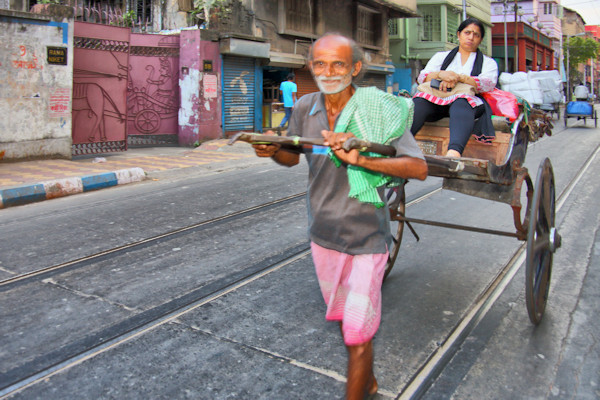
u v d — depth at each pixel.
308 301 3.82
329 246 2.39
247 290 4.01
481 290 4.06
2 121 9.15
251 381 2.79
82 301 3.79
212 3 13.91
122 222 5.89
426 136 4.16
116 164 9.74
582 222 5.95
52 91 9.77
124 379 2.81
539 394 2.70
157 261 4.62
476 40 4.17
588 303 3.80
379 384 2.78
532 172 9.13
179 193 7.49
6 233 5.51
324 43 2.23
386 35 21.58
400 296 3.96
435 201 6.93
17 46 9.17
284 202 6.82
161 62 13.43
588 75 83.56
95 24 10.73
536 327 3.44
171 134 13.84
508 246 5.11
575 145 13.05
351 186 2.22
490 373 2.90
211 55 13.53
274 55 15.53
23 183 7.33
